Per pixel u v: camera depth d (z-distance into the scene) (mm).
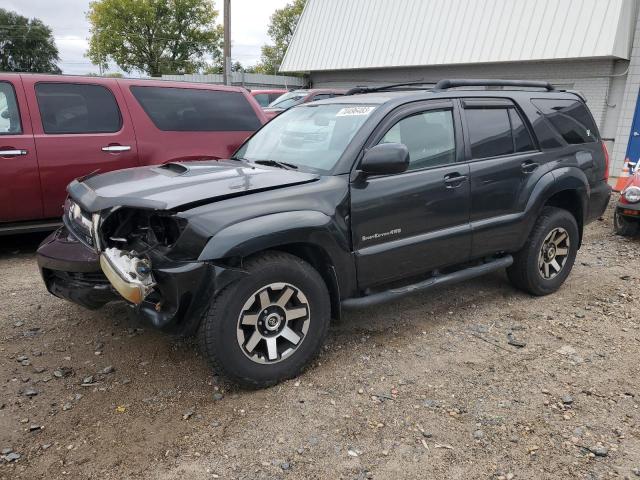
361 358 3748
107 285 3406
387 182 3709
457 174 4070
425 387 3400
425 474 2645
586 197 5016
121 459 2725
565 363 3732
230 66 21594
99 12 52219
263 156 4258
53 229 5863
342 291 3600
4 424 2982
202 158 6586
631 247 6836
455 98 4238
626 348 3971
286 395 3283
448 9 17344
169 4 53188
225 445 2832
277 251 3340
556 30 14328
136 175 3729
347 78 21266
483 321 4410
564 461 2746
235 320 3115
